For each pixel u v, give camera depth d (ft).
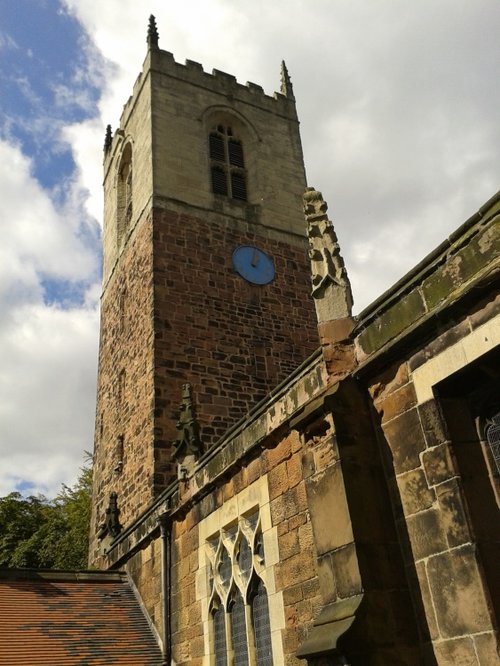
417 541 28.63
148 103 104.78
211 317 86.69
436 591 27.17
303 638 35.04
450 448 27.91
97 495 91.45
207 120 108.88
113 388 93.20
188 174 99.50
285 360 88.74
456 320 28.66
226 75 116.16
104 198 125.59
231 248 95.09
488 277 26.71
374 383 32.86
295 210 106.52
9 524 147.64
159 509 58.18
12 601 55.47
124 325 94.17
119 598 60.34
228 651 43.16
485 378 28.40
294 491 38.37
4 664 45.47
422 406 29.63
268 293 93.76
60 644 50.08
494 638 24.25
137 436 79.30
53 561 131.44
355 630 26.68
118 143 117.60
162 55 110.73
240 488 44.88
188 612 50.11
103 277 112.68
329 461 31.60
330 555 30.22
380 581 28.35
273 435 41.14
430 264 30.81
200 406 78.54
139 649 51.98
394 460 30.78
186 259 90.27
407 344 30.96
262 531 41.19
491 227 27.91
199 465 51.67
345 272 37.70
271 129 115.44
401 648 27.14
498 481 27.73
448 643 26.14
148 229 92.27
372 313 34.01
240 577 43.32
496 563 25.86
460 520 26.63
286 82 125.80
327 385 34.58
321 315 36.86
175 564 53.93
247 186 106.52
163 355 80.23
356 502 29.94
